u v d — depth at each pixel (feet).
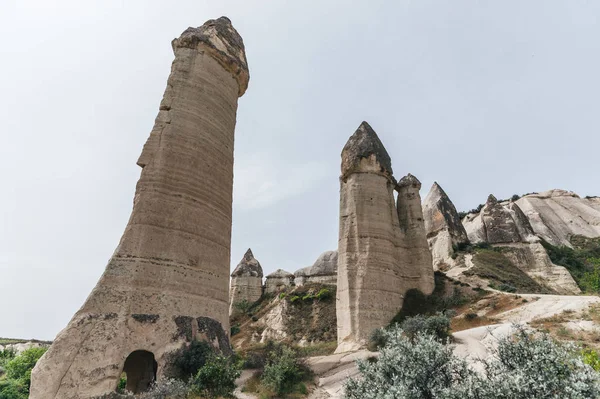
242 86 84.74
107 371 45.91
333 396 52.54
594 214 239.30
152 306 52.90
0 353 114.32
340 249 101.40
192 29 79.00
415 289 103.86
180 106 68.44
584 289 136.87
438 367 26.21
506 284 116.57
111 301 50.31
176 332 53.11
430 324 66.28
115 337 48.19
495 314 82.89
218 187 70.03
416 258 108.47
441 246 149.69
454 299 97.91
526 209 245.45
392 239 102.78
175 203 61.21
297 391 54.19
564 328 60.54
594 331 57.31
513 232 165.48
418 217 115.44
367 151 108.88
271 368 57.36
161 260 56.44
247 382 57.41
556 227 230.07
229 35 82.89
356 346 84.74
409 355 27.37
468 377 23.73
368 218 100.94
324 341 129.90
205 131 69.92
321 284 175.83
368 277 93.61
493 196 191.01
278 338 143.74
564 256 168.55
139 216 57.36
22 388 69.77
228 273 69.05
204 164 67.87
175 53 75.10
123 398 45.47
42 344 159.74
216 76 76.28
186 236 60.70
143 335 50.31
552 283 140.97
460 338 63.41
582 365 22.17
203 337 56.03
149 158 62.75
